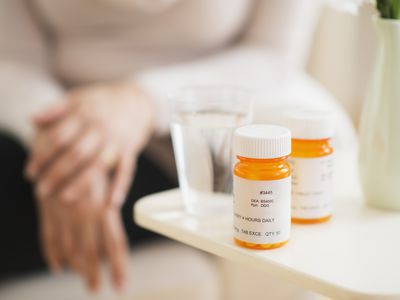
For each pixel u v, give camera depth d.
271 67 1.08
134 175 1.00
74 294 1.04
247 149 0.50
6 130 0.99
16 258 1.00
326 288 0.46
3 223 0.97
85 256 0.89
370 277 0.46
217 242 0.53
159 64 1.13
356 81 1.25
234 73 1.04
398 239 0.53
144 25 1.10
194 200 0.60
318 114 0.57
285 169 0.51
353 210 0.60
